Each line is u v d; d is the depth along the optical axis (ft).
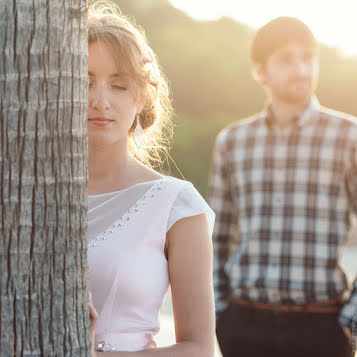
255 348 13.00
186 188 7.57
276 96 13.46
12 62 5.08
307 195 13.09
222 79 84.28
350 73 84.99
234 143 13.84
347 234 13.19
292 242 13.00
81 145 5.40
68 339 5.38
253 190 13.48
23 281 5.18
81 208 5.44
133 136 8.18
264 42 13.47
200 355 6.79
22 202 5.14
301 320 12.71
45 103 5.16
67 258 5.34
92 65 7.29
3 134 5.11
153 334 7.36
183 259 7.22
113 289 7.13
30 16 5.08
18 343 5.18
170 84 8.70
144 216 7.38
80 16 5.32
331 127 13.19
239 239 13.58
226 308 13.61
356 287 12.35
